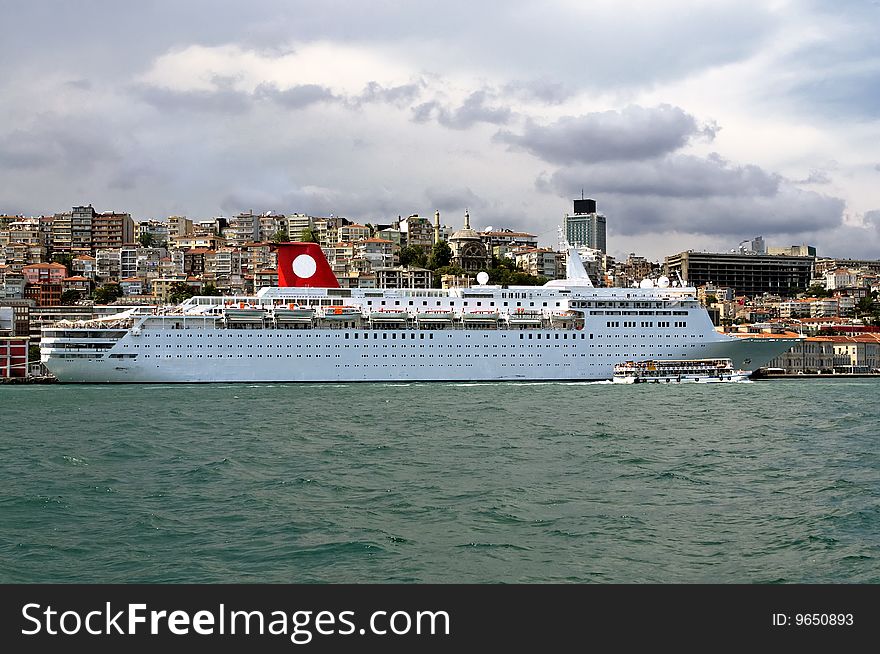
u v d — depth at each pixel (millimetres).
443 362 133125
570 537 46312
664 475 62344
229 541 45562
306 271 141875
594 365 136875
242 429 84312
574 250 148125
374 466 65438
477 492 56438
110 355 127562
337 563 42156
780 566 41844
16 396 114312
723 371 141000
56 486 58125
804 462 67938
